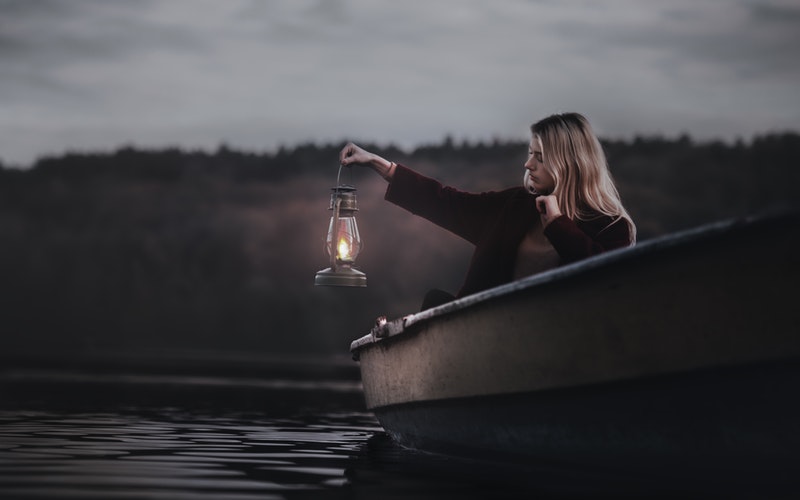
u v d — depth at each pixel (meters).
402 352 5.52
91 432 7.19
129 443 6.39
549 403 4.47
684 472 4.25
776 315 3.70
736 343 3.79
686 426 4.08
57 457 5.40
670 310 3.88
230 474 4.83
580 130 4.90
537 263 4.89
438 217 5.57
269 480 4.63
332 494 4.19
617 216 4.87
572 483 4.64
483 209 5.45
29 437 6.65
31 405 10.68
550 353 4.30
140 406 10.88
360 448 6.41
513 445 4.93
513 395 4.60
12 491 4.03
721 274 3.73
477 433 5.12
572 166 4.86
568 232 4.51
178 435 7.14
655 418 4.14
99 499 3.85
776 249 3.59
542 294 4.20
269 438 7.10
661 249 3.74
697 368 3.88
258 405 11.79
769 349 3.73
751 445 3.99
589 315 4.09
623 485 4.54
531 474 4.96
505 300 4.38
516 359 4.48
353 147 5.75
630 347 4.02
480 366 4.72
